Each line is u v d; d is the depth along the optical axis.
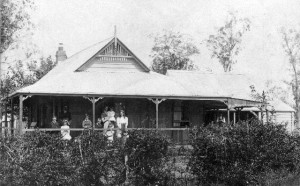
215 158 14.31
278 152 15.37
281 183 14.77
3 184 12.11
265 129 15.38
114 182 13.14
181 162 14.18
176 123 29.94
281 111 42.31
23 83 44.16
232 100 28.89
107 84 27.67
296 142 16.19
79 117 28.61
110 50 32.34
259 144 15.12
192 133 14.62
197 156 14.29
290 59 65.88
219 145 14.21
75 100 28.69
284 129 16.06
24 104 37.88
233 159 14.44
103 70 31.92
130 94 25.33
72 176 12.66
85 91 25.34
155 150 13.44
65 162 12.63
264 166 15.02
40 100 31.05
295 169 15.91
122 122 25.34
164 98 25.88
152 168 13.52
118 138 13.54
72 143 13.03
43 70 49.06
